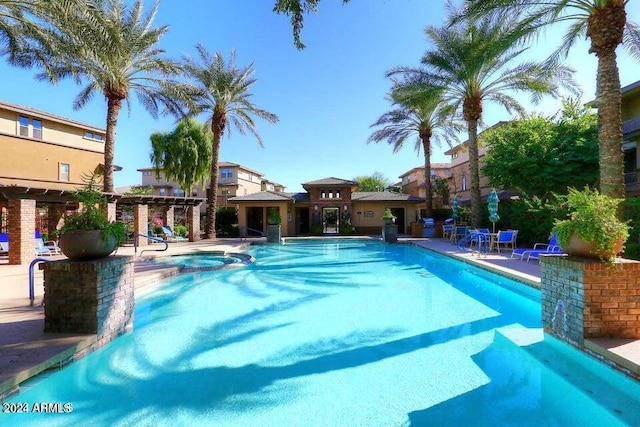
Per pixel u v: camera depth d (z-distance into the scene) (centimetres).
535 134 1655
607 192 843
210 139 3250
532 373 411
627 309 399
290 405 349
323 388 382
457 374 411
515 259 1138
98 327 454
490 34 1164
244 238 2464
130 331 542
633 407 335
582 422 316
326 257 1548
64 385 386
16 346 404
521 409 337
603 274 402
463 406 343
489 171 1830
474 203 1803
